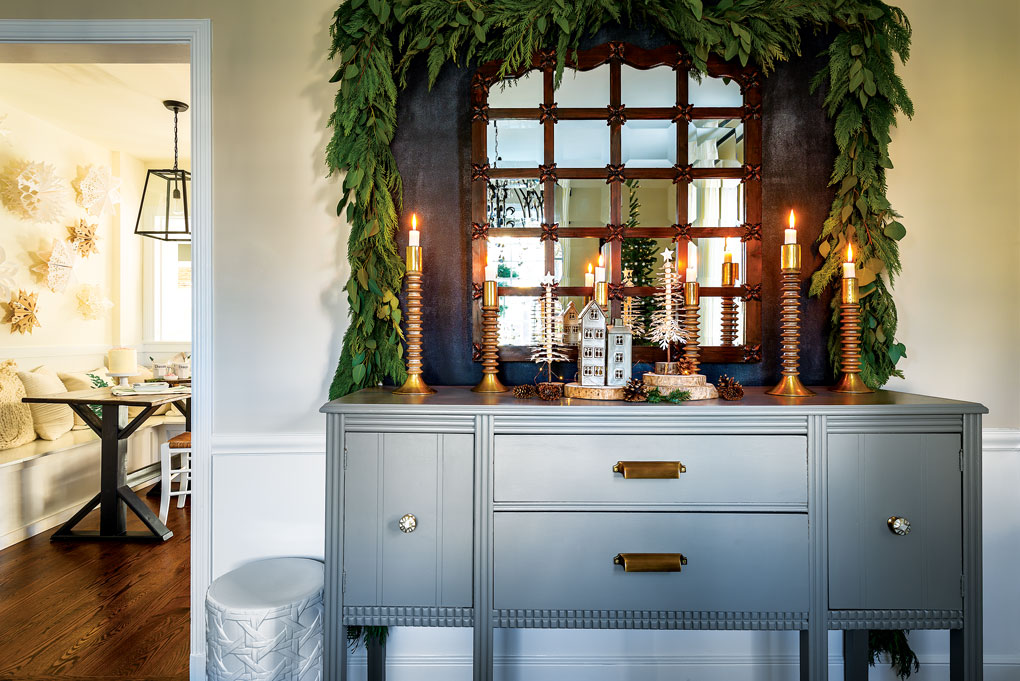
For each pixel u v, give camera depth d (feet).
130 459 12.35
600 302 4.58
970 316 5.42
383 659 5.10
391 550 4.02
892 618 3.97
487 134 5.49
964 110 5.42
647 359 5.43
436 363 5.53
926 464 3.99
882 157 5.10
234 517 5.37
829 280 5.35
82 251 12.87
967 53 5.42
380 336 5.25
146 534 9.59
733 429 3.98
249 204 5.41
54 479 10.28
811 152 5.49
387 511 4.03
